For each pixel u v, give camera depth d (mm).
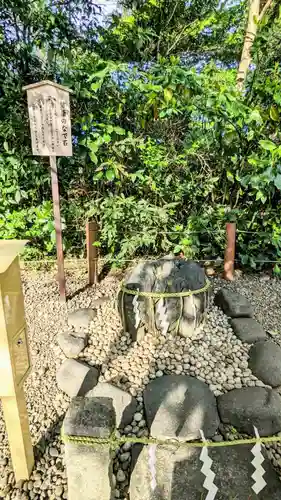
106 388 1560
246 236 3096
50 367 1802
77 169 3004
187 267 2029
